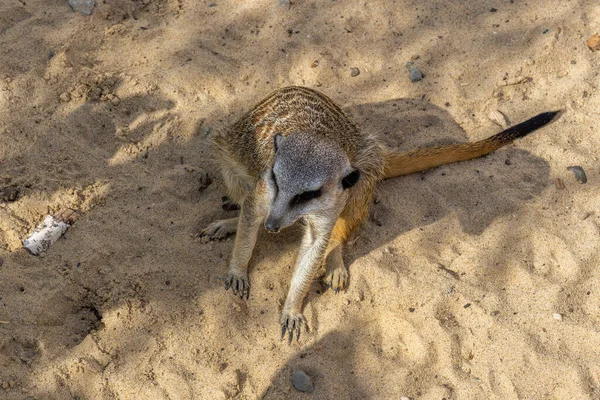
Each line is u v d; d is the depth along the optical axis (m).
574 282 1.47
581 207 1.52
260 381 1.41
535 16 1.66
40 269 1.46
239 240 1.44
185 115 1.58
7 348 1.41
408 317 1.45
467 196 1.53
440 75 1.62
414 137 1.58
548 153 1.56
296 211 1.37
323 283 1.47
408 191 1.53
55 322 1.44
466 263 1.48
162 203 1.51
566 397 1.40
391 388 1.41
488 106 1.60
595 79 1.61
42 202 1.50
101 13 1.64
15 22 1.62
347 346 1.44
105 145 1.55
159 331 1.43
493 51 1.63
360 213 1.48
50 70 1.58
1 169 1.52
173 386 1.40
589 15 1.66
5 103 1.55
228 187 1.50
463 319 1.45
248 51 1.63
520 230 1.50
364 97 1.61
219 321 1.44
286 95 1.48
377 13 1.67
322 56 1.63
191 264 1.47
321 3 1.67
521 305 1.46
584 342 1.43
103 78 1.59
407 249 1.49
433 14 1.67
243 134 1.48
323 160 1.37
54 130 1.55
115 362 1.42
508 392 1.41
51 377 1.40
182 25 1.65
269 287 1.47
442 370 1.42
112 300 1.45
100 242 1.47
